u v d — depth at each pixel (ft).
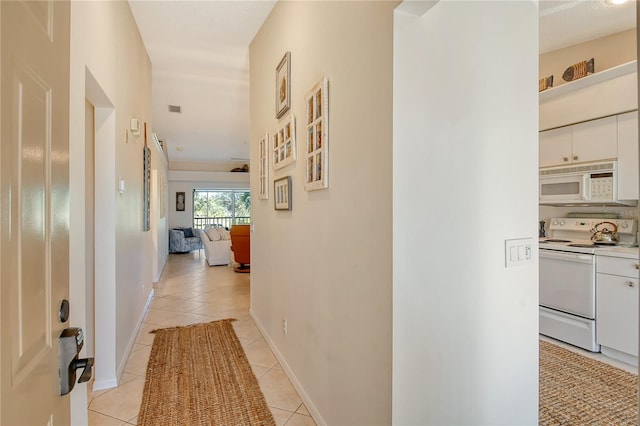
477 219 4.93
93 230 7.95
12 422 1.86
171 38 11.66
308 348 7.04
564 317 10.48
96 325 7.76
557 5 8.91
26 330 2.06
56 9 2.60
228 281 19.67
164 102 17.76
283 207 8.39
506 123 5.19
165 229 28.27
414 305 4.42
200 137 26.03
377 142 4.58
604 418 6.82
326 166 6.02
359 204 5.04
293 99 7.82
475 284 4.91
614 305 9.24
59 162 2.65
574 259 10.11
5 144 1.80
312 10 6.73
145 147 12.99
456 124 4.74
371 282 4.75
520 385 5.32
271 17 9.70
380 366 4.54
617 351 9.27
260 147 10.89
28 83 2.11
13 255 1.90
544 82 11.68
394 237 4.28
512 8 5.27
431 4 4.15
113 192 7.95
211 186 39.34
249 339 10.60
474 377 4.93
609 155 9.91
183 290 17.38
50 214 2.47
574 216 11.89
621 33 10.09
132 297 10.39
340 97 5.59
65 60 2.79
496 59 5.11
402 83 4.29
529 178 5.39
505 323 5.18
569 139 10.95
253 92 11.78
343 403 5.56
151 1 9.43
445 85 4.64
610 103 9.80
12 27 1.88
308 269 7.02
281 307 8.90
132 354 9.57
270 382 8.04
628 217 10.52
